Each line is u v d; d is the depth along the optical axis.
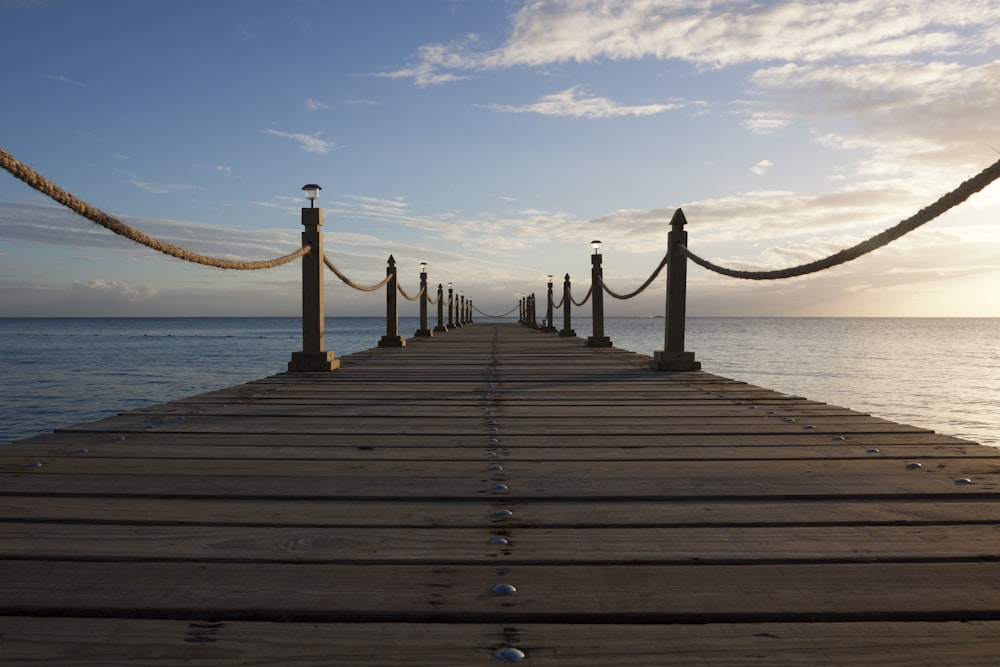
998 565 1.74
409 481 2.59
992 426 15.59
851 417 4.16
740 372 30.03
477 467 2.84
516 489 2.48
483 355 9.81
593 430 3.72
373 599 1.53
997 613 1.47
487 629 1.40
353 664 1.25
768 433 3.63
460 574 1.68
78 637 1.35
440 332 20.30
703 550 1.85
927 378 27.42
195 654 1.29
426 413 4.32
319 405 4.68
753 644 1.33
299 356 7.11
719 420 4.05
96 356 37.31
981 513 2.18
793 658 1.28
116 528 2.02
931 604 1.50
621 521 2.11
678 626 1.41
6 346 51.00
